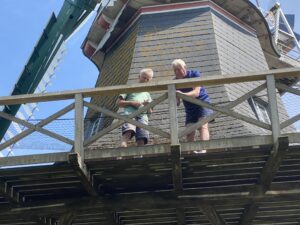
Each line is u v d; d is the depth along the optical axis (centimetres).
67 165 1041
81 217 1205
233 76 1051
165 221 1259
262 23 1755
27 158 1042
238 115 1037
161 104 1395
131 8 1691
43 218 1173
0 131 1612
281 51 2056
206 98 1145
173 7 1662
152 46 1584
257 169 1077
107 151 1035
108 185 1120
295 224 1276
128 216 1220
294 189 1075
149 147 1029
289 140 1013
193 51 1554
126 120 1052
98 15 1788
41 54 1820
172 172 1038
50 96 1080
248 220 1195
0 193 1079
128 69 1550
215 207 1138
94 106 1070
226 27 1661
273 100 1036
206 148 1012
